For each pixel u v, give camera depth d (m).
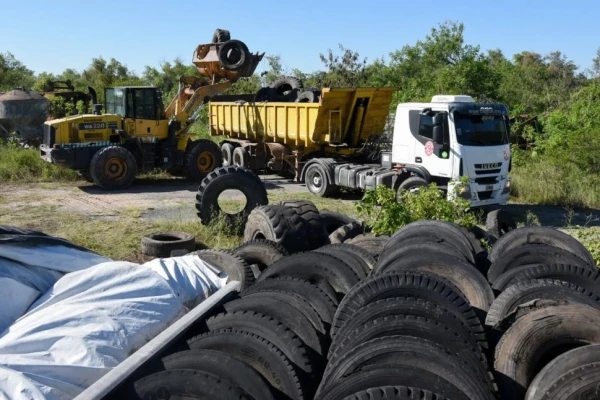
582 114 19.77
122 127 16.88
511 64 35.50
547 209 14.34
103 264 4.66
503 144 13.02
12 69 56.88
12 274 4.41
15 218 12.20
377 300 4.25
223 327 4.21
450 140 12.55
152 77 48.75
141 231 11.01
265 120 18.14
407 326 3.77
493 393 3.57
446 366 3.35
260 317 4.21
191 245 9.56
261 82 31.11
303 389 3.85
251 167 18.88
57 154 15.87
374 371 3.27
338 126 16.30
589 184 15.36
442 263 5.10
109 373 3.40
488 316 4.46
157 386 3.39
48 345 3.73
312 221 8.42
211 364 3.60
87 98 25.36
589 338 3.66
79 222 11.79
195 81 18.77
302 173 16.61
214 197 11.02
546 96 29.31
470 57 24.95
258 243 6.88
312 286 4.87
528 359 3.70
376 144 16.78
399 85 27.02
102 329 3.93
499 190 13.03
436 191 8.52
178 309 4.54
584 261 5.75
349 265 5.54
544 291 4.38
